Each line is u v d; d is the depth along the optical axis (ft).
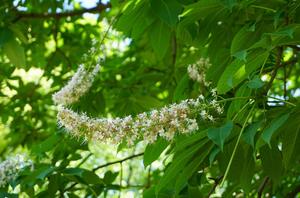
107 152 30.66
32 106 21.63
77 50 21.83
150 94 19.17
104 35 12.89
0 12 16.70
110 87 18.26
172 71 18.33
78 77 12.35
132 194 17.52
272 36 8.75
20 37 15.21
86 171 12.42
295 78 20.90
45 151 13.25
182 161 9.16
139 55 21.11
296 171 13.70
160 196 11.42
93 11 19.86
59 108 9.22
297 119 8.93
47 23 22.76
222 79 9.27
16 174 12.17
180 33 12.31
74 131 9.14
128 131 9.04
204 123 9.45
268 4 11.50
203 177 12.41
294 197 14.19
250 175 10.23
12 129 21.77
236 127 9.29
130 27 11.70
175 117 8.86
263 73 11.46
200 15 11.04
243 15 12.20
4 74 19.61
